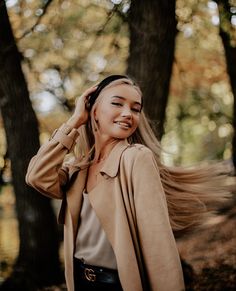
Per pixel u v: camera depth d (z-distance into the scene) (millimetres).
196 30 5961
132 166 1608
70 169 1836
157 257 1535
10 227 9352
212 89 8180
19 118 5082
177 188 1860
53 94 7004
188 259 2516
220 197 1912
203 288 2203
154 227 1548
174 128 8734
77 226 1765
